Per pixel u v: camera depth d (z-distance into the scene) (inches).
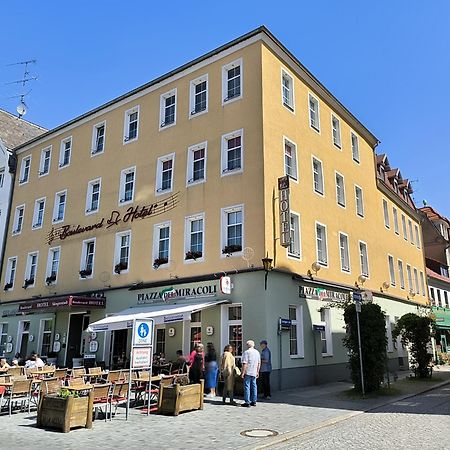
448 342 1400.1
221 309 681.0
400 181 1387.8
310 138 856.3
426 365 796.0
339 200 944.3
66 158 1095.0
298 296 714.8
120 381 468.4
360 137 1090.7
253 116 733.9
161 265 791.1
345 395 577.9
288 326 663.1
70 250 984.9
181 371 633.0
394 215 1255.5
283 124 773.9
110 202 928.9
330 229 862.5
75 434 357.1
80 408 381.1
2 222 1196.5
